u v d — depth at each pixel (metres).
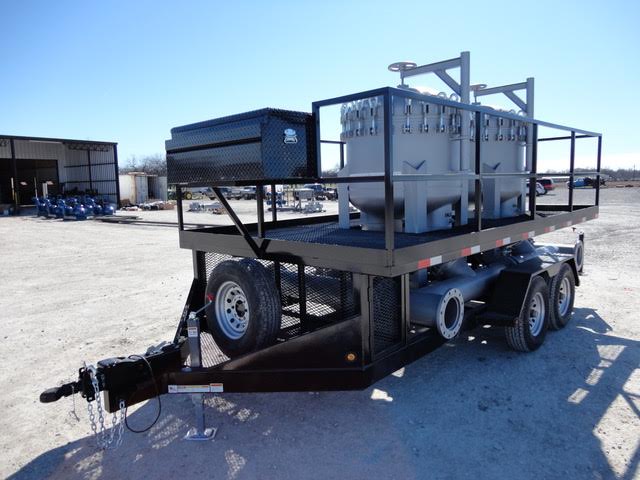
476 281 4.37
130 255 11.76
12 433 3.36
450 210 4.62
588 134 5.74
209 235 4.13
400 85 4.45
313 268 3.63
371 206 4.54
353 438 3.14
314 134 3.42
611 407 3.46
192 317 3.15
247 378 3.14
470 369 4.20
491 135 5.30
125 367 3.00
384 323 3.28
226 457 2.97
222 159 3.46
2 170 39.09
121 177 37.38
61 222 22.83
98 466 2.93
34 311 6.51
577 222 5.67
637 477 2.66
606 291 6.86
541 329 4.62
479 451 2.95
